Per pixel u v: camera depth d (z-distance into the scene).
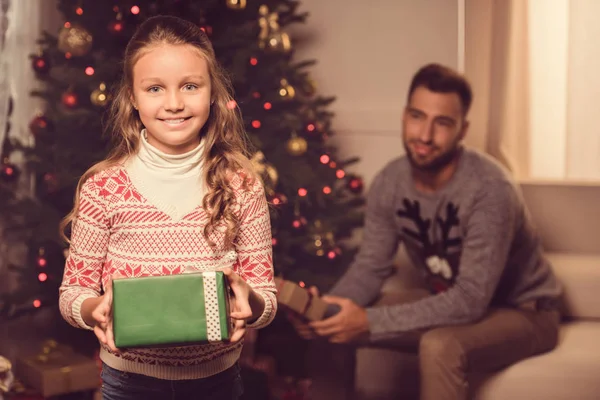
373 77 3.87
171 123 1.32
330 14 3.91
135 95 1.35
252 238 1.39
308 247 3.12
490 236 2.63
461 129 2.87
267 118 3.16
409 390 3.08
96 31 3.08
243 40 3.06
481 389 2.62
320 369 3.23
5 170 3.25
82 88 3.02
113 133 1.48
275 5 3.31
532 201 3.38
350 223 3.29
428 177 2.83
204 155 1.39
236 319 1.25
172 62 1.31
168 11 2.94
